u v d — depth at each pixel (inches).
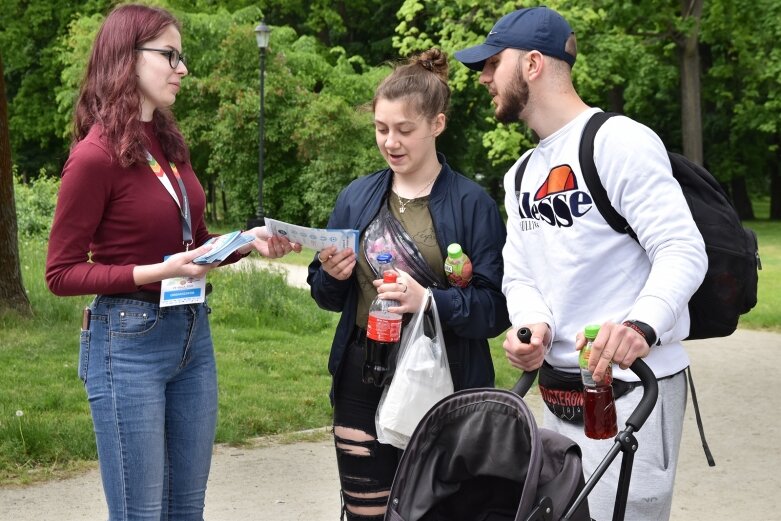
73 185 126.7
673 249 113.3
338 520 202.1
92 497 211.8
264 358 369.7
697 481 236.1
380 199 146.3
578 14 843.4
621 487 106.6
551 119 125.6
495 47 127.3
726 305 121.1
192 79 1250.6
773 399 323.6
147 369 131.3
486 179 1566.2
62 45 1379.2
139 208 130.7
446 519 108.0
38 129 1462.8
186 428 138.8
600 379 107.5
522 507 95.7
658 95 1310.3
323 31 1535.4
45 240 718.5
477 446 104.1
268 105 1219.9
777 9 1085.8
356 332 145.9
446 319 137.3
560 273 123.0
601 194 118.8
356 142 1191.6
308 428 280.1
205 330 139.5
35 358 349.4
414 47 832.9
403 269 142.2
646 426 120.4
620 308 120.3
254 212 1258.6
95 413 131.6
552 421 130.0
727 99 1384.1
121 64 129.5
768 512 214.1
